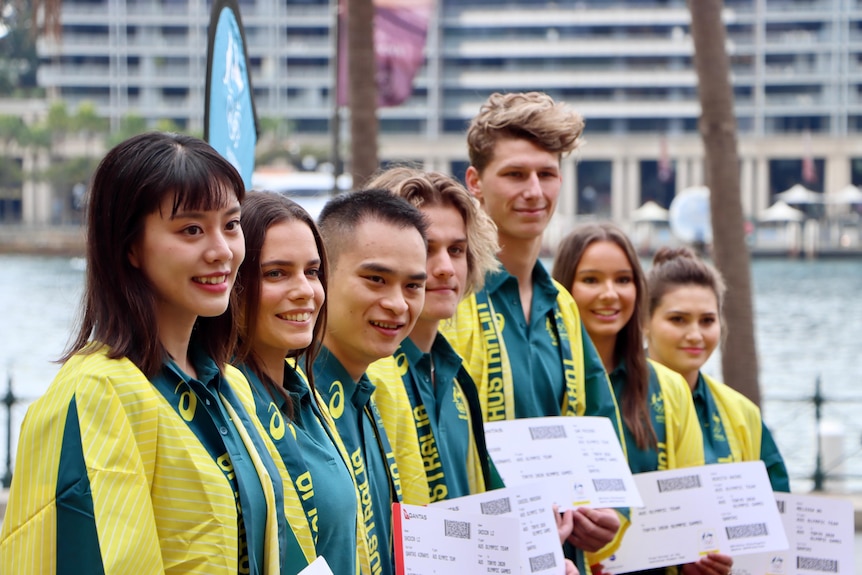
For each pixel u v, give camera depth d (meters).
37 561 2.25
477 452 3.75
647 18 84.38
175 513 2.38
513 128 4.09
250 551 2.48
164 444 2.39
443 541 3.14
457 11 84.00
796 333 25.80
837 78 82.50
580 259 4.52
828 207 81.00
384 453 3.35
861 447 10.04
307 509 2.77
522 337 4.09
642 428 4.45
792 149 81.19
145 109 81.94
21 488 2.30
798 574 4.48
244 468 2.52
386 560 3.25
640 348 4.51
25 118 78.62
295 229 2.97
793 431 13.58
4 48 36.72
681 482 4.28
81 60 81.81
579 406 4.19
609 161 86.62
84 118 69.44
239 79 4.32
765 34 84.00
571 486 3.81
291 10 82.31
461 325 4.00
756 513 4.27
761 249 62.22
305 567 2.70
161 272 2.44
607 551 4.18
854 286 42.12
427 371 3.66
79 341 2.46
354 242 3.24
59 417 2.30
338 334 3.26
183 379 2.47
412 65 11.76
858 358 21.17
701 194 39.19
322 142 81.00
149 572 2.28
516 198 4.09
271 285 2.93
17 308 31.48
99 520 2.24
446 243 3.60
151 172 2.41
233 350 2.88
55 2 8.17
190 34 82.25
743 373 7.98
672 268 4.90
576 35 85.25
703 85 7.98
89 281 2.46
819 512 4.51
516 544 3.21
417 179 3.62
